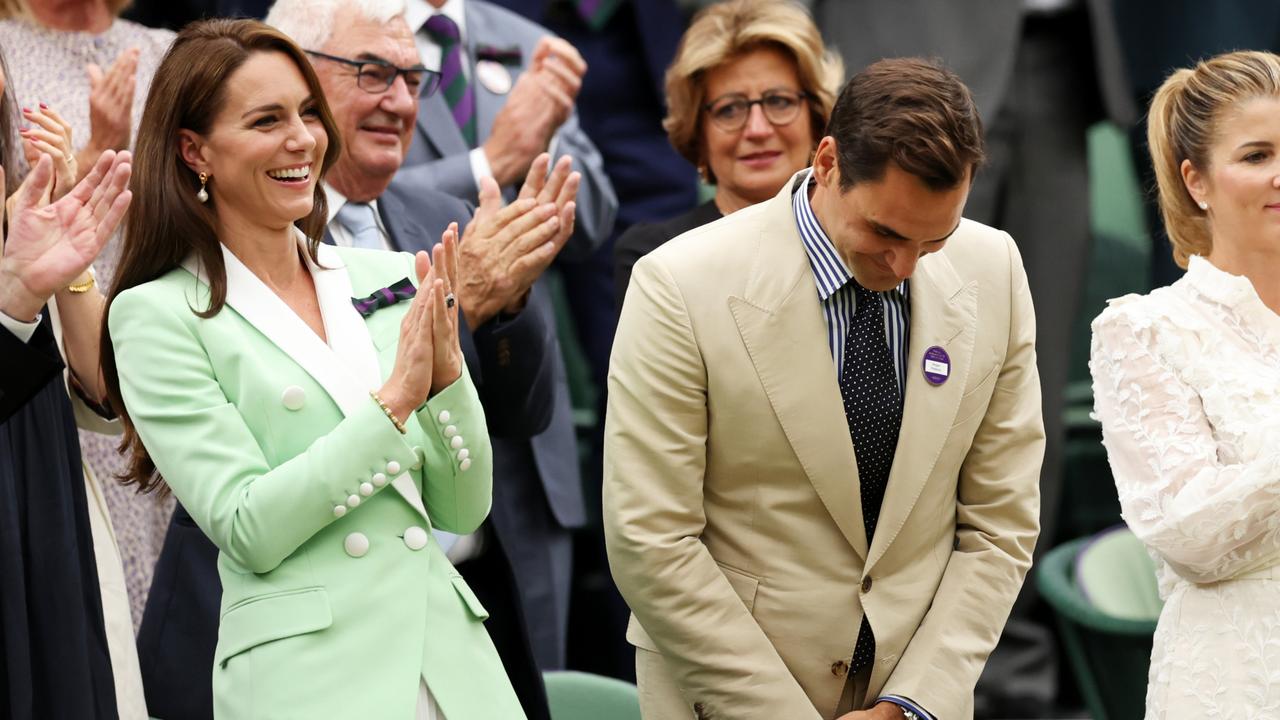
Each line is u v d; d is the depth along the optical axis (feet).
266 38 39.42
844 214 39.47
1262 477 41.27
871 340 41.75
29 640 40.34
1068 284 71.67
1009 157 71.46
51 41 55.16
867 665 42.34
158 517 52.65
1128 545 60.23
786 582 41.65
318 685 36.81
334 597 37.45
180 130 38.88
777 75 53.83
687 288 41.65
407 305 40.78
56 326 44.55
